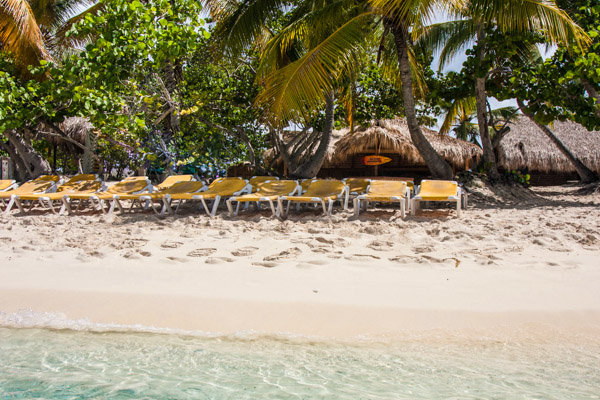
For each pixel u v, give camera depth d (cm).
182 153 1200
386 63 1242
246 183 903
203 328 346
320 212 855
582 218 791
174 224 743
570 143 2094
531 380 255
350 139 1518
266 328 344
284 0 1130
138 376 269
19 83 1132
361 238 631
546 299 387
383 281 449
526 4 874
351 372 270
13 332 341
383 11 948
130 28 959
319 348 308
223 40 1161
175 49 953
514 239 605
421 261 511
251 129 1487
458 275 462
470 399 234
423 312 366
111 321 361
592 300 381
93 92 953
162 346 314
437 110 1478
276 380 261
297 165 1496
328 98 1233
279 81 928
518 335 321
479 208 953
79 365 285
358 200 780
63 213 929
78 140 1708
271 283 448
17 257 561
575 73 1024
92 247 604
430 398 236
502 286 424
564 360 280
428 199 780
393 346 308
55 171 2120
